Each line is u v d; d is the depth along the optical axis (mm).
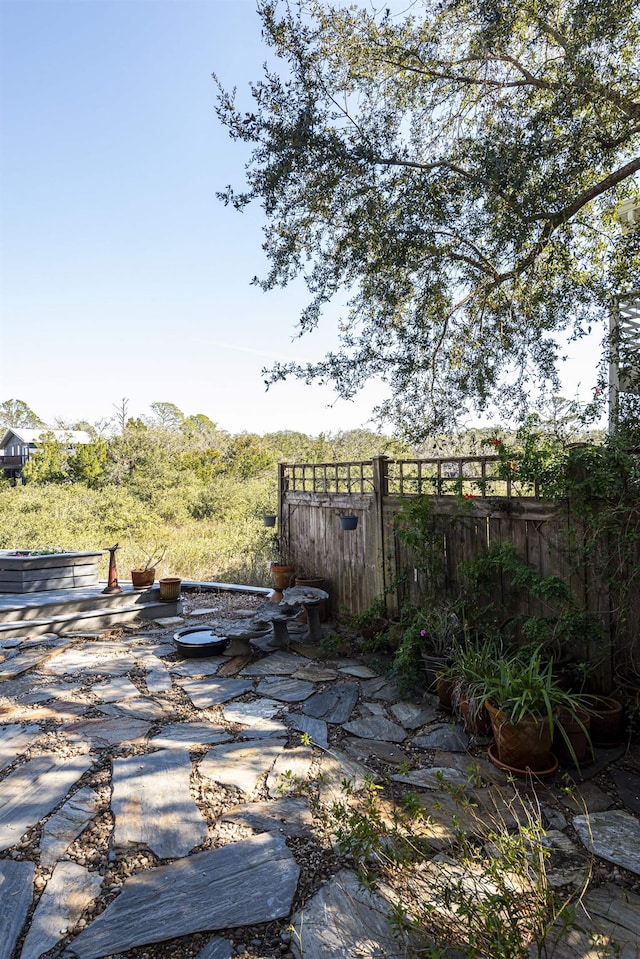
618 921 1956
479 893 1963
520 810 2688
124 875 2227
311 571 6957
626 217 6117
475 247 4613
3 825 2582
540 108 4223
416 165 4363
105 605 6680
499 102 4418
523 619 4129
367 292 5262
